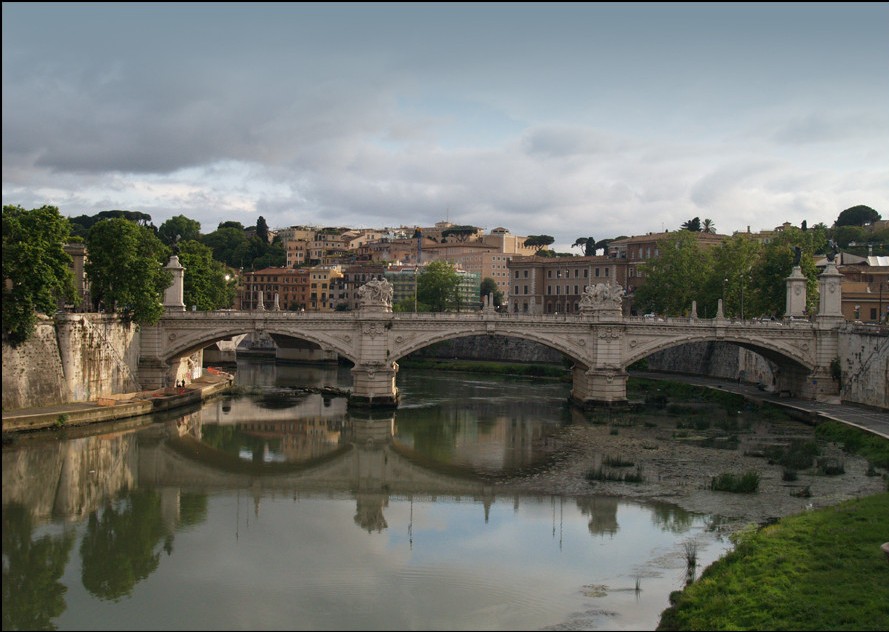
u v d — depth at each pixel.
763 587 42.03
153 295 104.75
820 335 111.69
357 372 110.81
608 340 111.25
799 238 145.00
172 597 46.44
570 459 80.56
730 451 83.38
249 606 45.22
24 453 77.38
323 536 57.12
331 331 111.56
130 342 106.25
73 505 63.41
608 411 110.75
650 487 69.12
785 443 87.25
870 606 38.47
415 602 45.66
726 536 56.31
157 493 67.94
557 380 153.62
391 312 112.56
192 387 116.25
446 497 67.56
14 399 82.88
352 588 47.84
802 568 44.09
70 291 92.19
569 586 47.88
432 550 54.16
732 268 144.88
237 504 65.38
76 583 48.41
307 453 85.00
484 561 52.00
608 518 60.75
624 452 83.50
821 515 53.97
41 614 44.12
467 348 192.00
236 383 144.25
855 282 160.75
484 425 101.00
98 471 73.88
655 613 44.03
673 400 123.94
